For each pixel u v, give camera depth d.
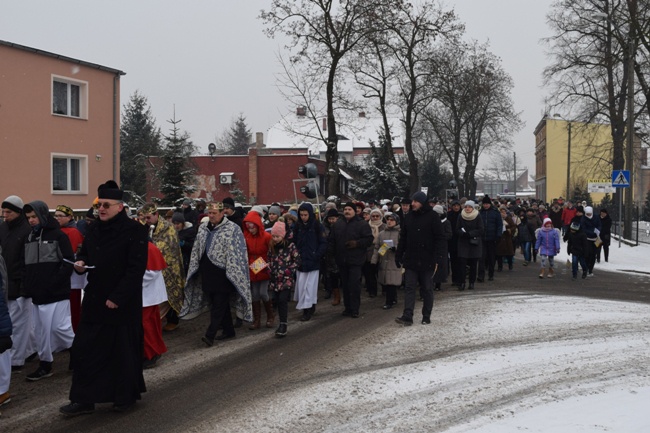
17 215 7.38
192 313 8.98
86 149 24.89
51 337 7.14
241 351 8.32
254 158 43.94
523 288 14.16
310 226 10.45
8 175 21.75
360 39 26.08
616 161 32.78
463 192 57.47
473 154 54.00
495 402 6.04
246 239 9.62
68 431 5.46
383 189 43.50
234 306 9.19
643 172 72.25
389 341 8.71
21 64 22.12
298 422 5.60
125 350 5.84
